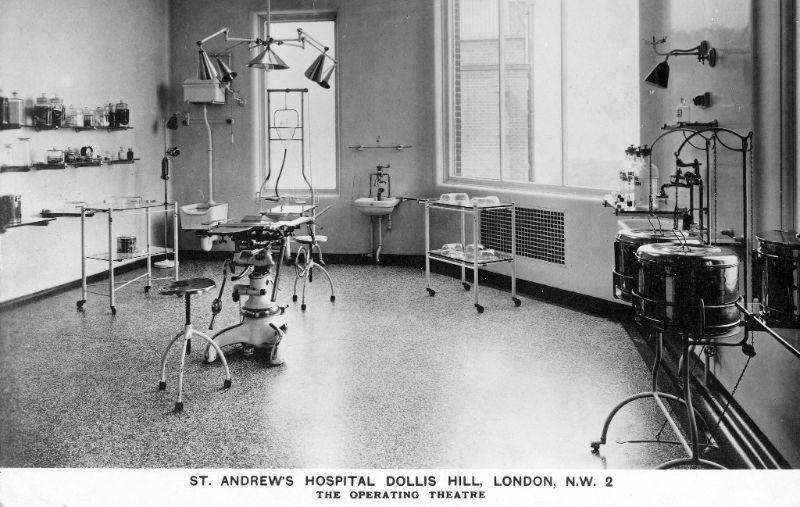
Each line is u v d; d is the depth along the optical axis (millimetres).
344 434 2775
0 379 3471
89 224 6098
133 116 6773
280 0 7188
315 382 3426
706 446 2543
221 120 7375
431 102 6918
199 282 3305
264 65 5180
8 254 5086
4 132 4957
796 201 2564
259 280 3855
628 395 3186
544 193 5574
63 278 5746
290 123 7371
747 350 2119
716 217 3176
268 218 4188
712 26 3311
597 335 4289
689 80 3676
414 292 5781
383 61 7078
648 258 2156
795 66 2545
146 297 5531
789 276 2045
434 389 3307
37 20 5293
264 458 2555
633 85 4727
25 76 5164
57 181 5582
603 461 2494
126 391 3291
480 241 6367
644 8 4211
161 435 2768
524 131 5941
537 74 5719
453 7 6715
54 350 3990
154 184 7227
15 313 4930
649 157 3934
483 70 6465
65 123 5535
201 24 7336
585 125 5238
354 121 7219
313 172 7465
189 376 3523
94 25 6062
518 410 3018
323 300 5453
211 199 7449
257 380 3457
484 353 3920
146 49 6980
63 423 2891
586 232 5066
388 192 7199
